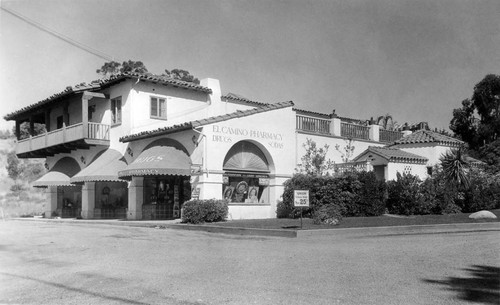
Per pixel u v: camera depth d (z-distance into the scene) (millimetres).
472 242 13883
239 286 7969
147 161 23062
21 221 30953
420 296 7195
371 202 22953
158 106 27984
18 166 52156
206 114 29875
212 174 22453
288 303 6852
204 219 21031
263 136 24812
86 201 29703
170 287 8023
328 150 28672
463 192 25922
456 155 25984
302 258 10828
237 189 24203
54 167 33594
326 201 22750
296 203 17094
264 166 25250
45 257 11922
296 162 26516
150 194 26234
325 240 14766
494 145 32906
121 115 27750
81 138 27844
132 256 11719
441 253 11547
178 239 15664
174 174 22281
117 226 22641
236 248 12891
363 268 9469
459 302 6859
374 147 29172
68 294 7773
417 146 30125
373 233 16797
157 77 27438
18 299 7562
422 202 23609
